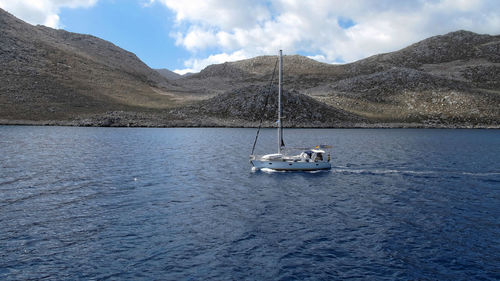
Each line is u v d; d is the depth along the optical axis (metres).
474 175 36.28
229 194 27.00
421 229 19.38
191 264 14.84
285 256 15.74
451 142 79.81
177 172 36.03
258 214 21.89
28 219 20.11
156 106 170.38
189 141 73.88
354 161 45.59
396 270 14.48
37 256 15.34
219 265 14.80
